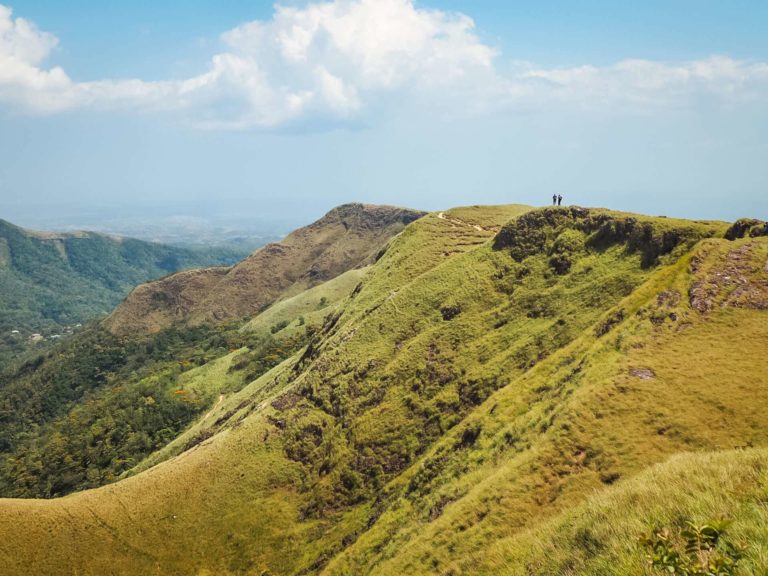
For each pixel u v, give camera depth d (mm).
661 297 35844
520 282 66938
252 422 69500
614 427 25562
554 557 11344
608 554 9109
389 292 89500
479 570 15469
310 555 49562
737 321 31312
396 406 59500
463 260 78438
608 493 12586
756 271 35031
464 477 33656
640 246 55781
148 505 59562
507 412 37469
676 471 11953
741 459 11492
